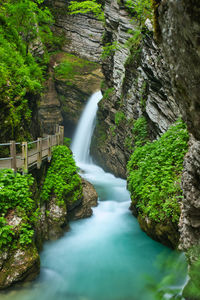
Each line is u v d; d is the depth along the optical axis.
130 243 6.87
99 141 16.86
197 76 2.33
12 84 8.74
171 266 2.15
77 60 22.22
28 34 12.95
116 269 5.83
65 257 6.38
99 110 17.31
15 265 4.89
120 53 14.03
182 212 4.85
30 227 5.36
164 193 5.92
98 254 6.50
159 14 2.69
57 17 23.55
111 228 8.00
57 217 7.38
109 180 13.73
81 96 20.55
